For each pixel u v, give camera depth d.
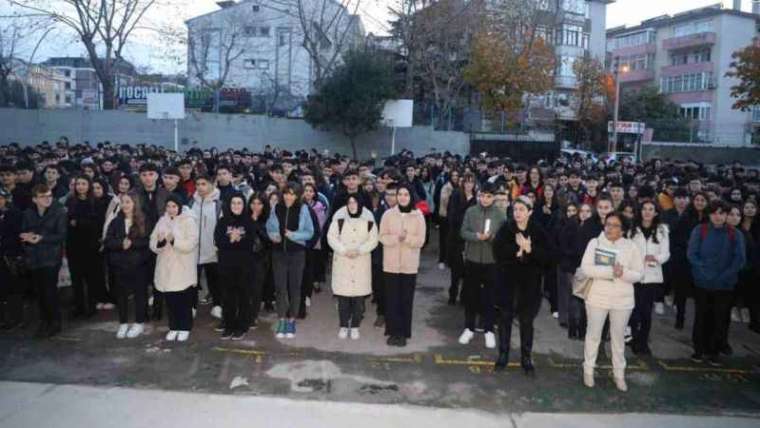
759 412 5.79
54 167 9.22
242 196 7.46
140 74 37.69
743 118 52.06
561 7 40.59
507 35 32.47
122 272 7.42
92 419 5.23
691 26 54.31
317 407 5.60
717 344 7.05
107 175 11.32
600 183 10.14
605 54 54.06
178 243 7.16
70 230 7.97
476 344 7.58
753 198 8.37
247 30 39.59
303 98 35.59
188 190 9.35
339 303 7.65
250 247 7.37
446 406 5.75
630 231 6.82
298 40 41.69
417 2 27.02
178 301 7.36
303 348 7.25
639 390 6.27
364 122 24.00
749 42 52.28
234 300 7.45
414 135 26.16
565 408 5.79
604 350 7.31
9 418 5.21
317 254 9.50
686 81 54.31
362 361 6.87
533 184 10.38
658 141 41.19
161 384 6.07
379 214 9.29
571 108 45.59
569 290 7.87
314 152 18.89
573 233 7.96
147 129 24.48
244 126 24.88
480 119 35.75
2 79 31.39
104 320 8.14
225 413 5.42
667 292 9.65
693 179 11.30
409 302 7.42
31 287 8.34
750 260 7.93
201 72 34.38
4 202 7.69
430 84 32.31
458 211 9.32
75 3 26.00
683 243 8.30
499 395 6.05
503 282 6.66
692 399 6.07
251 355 6.96
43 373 6.28
